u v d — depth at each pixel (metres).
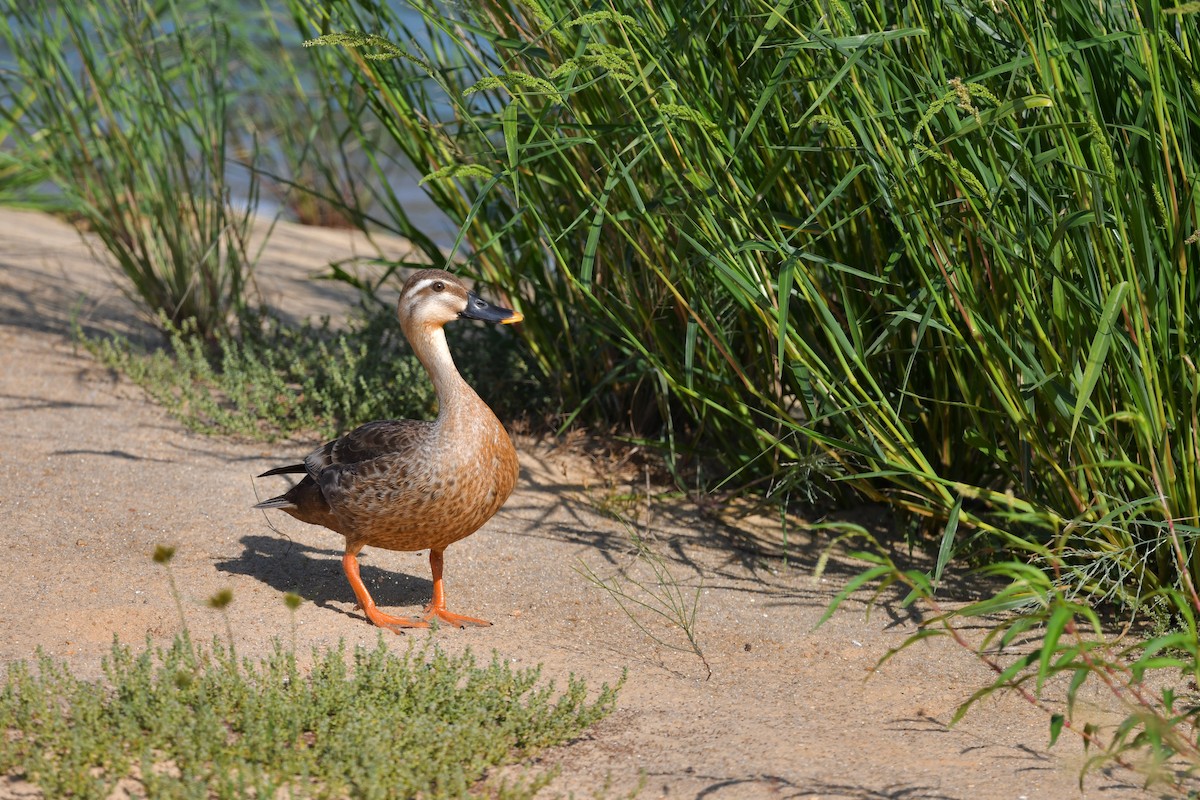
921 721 8.45
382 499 9.24
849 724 8.39
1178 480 9.32
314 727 7.70
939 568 9.61
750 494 12.66
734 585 10.92
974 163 9.20
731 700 8.77
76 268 20.22
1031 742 8.08
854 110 9.76
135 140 16.20
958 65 9.70
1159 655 9.25
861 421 10.47
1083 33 9.25
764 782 7.42
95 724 7.23
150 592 9.91
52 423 13.61
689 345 10.60
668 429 12.40
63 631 9.09
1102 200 8.87
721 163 9.66
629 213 11.20
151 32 16.86
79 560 10.45
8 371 15.03
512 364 14.43
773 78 9.21
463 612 10.20
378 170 14.33
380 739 7.31
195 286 16.52
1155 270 9.14
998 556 10.98
